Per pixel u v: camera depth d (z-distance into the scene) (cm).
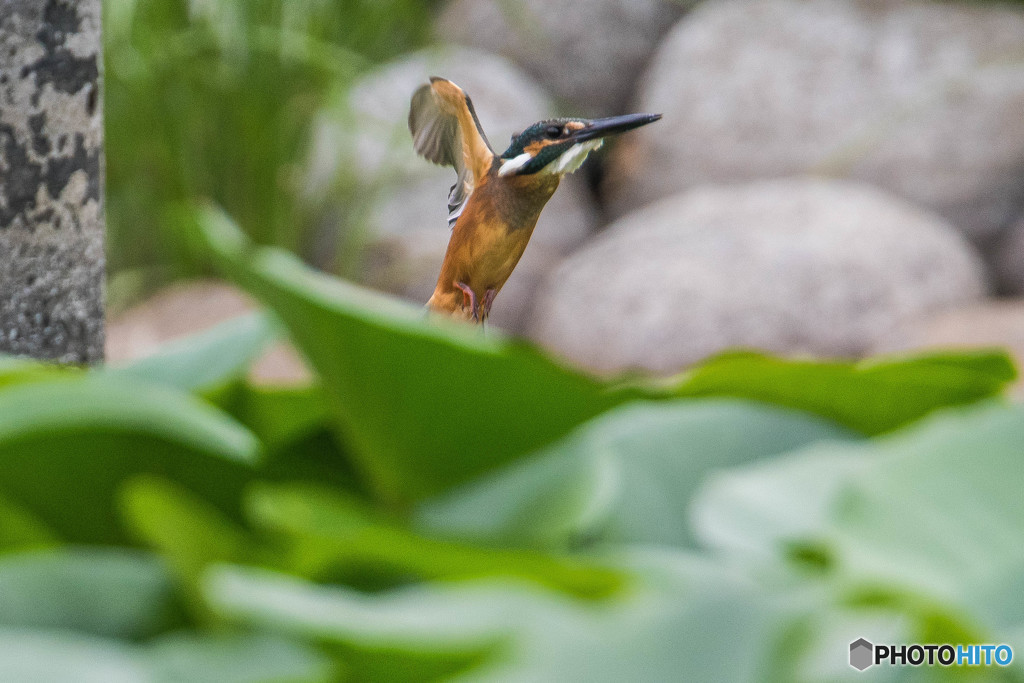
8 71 509
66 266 513
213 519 494
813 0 1984
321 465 496
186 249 1587
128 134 1606
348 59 1616
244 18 1606
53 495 490
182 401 491
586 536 489
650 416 494
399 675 474
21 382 493
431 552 477
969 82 1844
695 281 1564
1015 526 479
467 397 488
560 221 1883
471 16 2159
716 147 1908
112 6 1563
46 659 472
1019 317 1447
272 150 1642
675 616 473
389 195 1731
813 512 484
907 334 1465
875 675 472
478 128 497
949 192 1822
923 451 482
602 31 2109
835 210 1639
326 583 479
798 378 499
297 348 488
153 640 477
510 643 472
